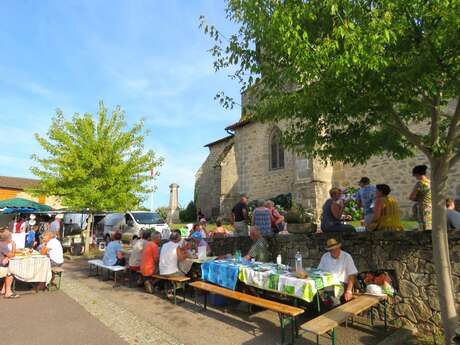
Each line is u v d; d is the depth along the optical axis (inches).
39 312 247.3
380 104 156.5
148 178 621.0
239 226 385.7
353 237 230.7
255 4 170.1
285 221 396.2
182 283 277.3
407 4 135.6
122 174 585.9
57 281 367.6
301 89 173.9
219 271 244.8
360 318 217.2
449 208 240.8
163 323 218.4
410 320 197.5
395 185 511.2
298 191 592.4
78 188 549.6
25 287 341.4
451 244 183.6
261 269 219.9
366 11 153.0
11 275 296.8
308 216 506.3
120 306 261.6
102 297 292.7
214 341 186.9
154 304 266.4
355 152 206.8
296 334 192.1
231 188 854.5
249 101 222.8
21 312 247.9
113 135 593.3
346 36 135.2
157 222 629.3
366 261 221.8
